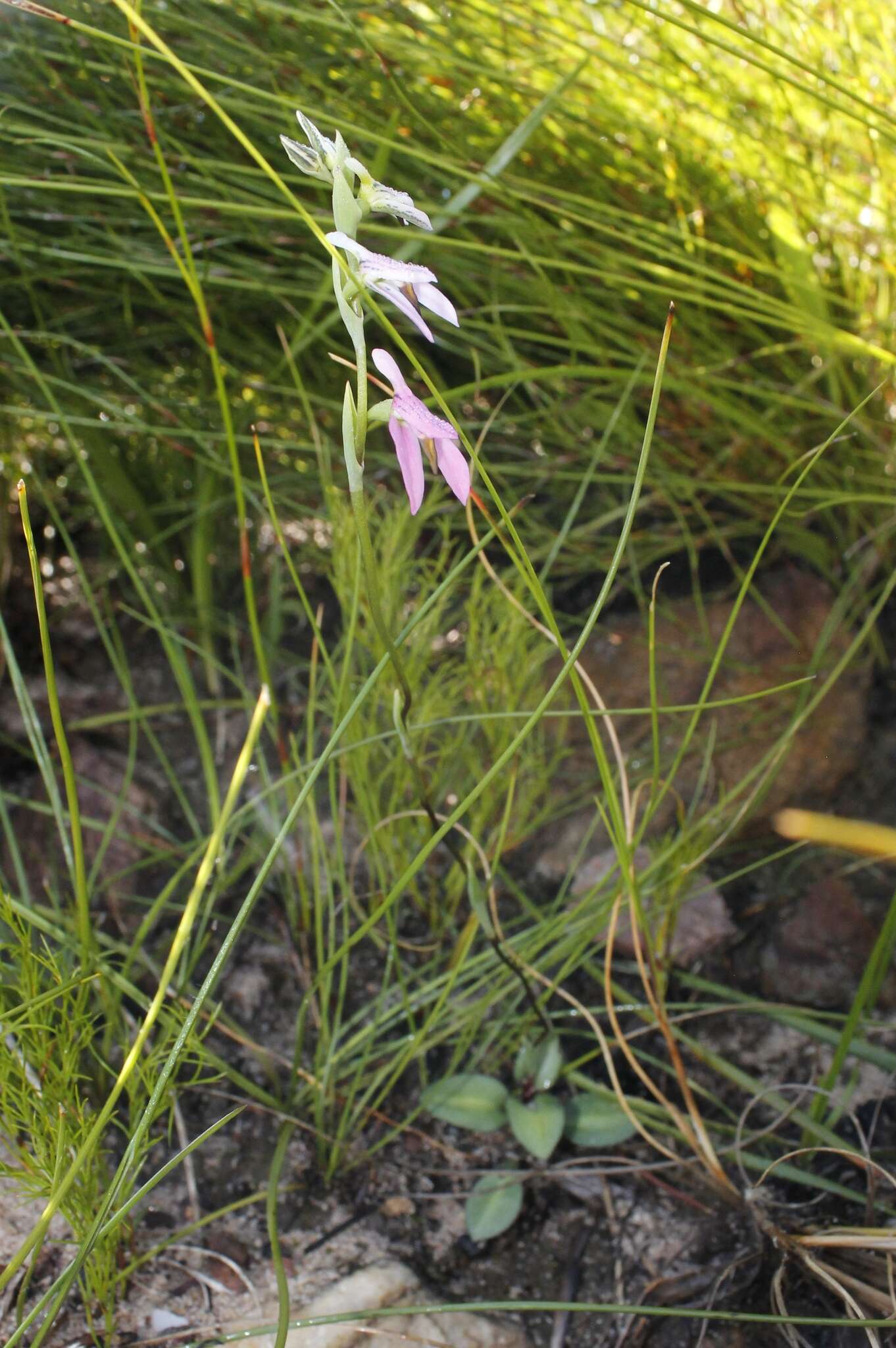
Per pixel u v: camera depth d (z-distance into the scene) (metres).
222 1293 0.39
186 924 0.34
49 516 0.56
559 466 0.53
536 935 0.45
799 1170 0.42
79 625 0.55
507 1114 0.42
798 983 0.47
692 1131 0.43
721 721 0.52
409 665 0.45
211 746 0.53
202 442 0.48
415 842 0.48
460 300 0.51
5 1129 0.37
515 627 0.45
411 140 0.47
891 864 0.49
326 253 0.48
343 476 0.54
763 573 0.55
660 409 0.51
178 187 0.47
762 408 0.53
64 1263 0.39
